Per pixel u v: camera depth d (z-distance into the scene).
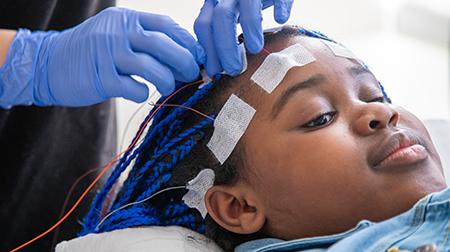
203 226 1.25
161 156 1.22
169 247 1.15
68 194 1.53
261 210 1.16
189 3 2.17
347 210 1.09
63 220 1.48
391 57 2.54
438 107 2.36
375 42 2.56
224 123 1.16
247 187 1.16
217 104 1.18
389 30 2.61
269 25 1.75
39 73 1.20
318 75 1.13
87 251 1.21
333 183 1.08
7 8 1.39
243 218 1.18
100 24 1.18
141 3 2.13
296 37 1.21
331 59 1.16
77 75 1.16
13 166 1.45
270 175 1.12
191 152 1.20
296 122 1.11
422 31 2.66
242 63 1.17
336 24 2.49
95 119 1.55
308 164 1.09
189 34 1.19
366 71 1.20
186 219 1.25
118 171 1.30
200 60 1.18
